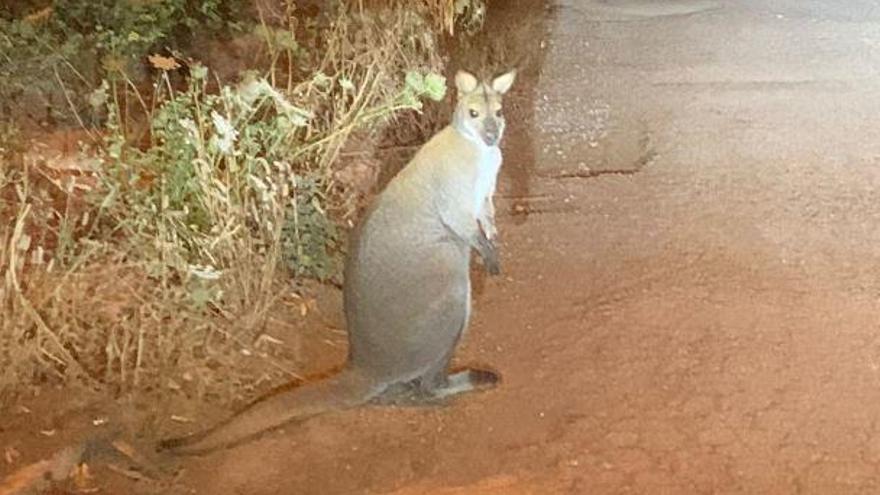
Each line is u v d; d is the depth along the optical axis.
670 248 4.00
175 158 3.61
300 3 5.05
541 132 4.99
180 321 3.31
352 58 4.57
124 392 3.14
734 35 6.37
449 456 2.97
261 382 3.22
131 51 4.41
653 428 3.06
